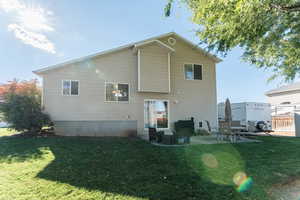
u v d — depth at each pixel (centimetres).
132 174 415
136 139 952
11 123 930
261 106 1527
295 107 1426
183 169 452
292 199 309
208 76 1313
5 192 321
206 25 472
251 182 375
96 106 1084
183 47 1284
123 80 1140
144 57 1140
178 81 1245
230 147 722
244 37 439
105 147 702
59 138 875
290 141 891
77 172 424
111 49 1116
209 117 1280
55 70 1045
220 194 323
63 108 1038
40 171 429
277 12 385
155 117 1176
